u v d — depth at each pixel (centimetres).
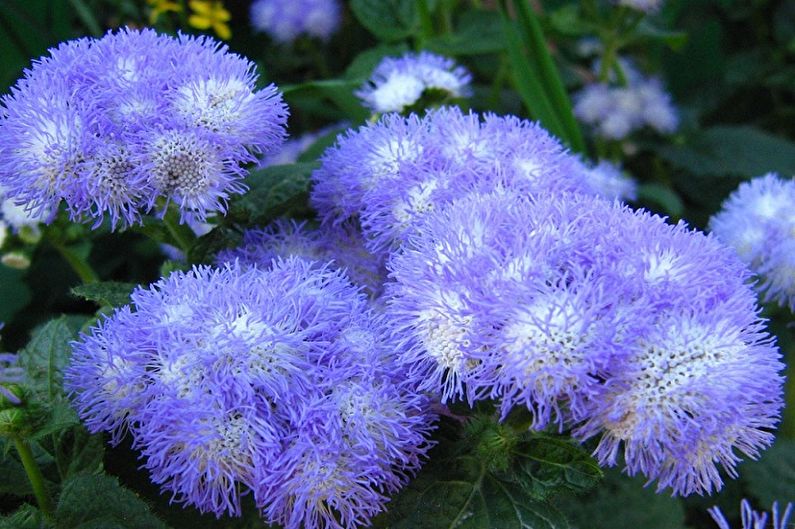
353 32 39
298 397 19
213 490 19
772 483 27
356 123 29
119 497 20
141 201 21
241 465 19
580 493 20
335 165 23
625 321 19
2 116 21
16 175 21
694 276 19
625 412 19
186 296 20
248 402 19
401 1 32
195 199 21
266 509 20
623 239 19
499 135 23
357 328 20
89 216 21
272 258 22
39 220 24
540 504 20
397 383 20
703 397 19
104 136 21
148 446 19
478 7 33
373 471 20
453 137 23
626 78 36
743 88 41
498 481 21
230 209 23
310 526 20
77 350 20
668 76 42
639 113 34
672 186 36
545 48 30
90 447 21
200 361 19
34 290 30
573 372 18
